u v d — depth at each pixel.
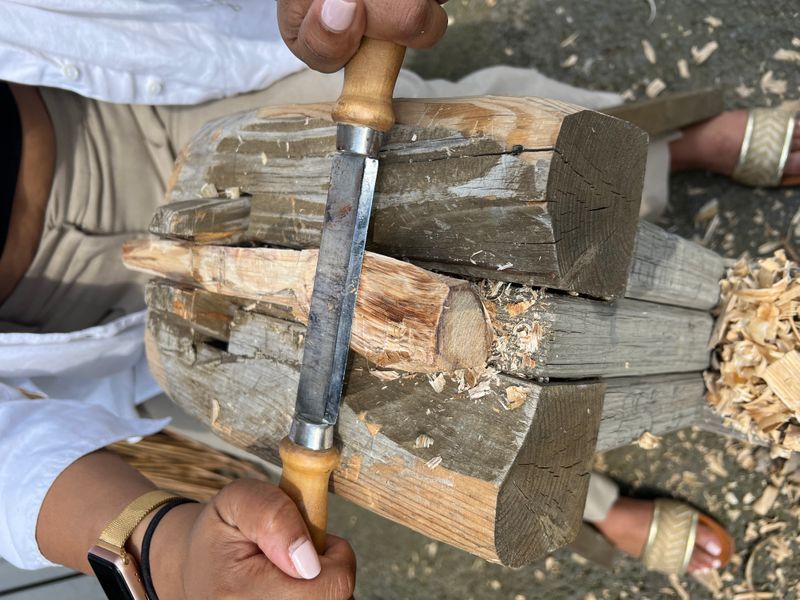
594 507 1.17
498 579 1.39
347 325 0.53
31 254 0.92
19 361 0.88
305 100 0.94
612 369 0.63
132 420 0.83
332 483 0.62
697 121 1.10
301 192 0.64
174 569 0.61
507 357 0.53
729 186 1.17
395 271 0.51
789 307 0.74
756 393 0.78
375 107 0.50
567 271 0.50
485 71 1.11
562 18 1.30
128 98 0.90
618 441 0.70
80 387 1.03
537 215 0.47
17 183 0.88
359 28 0.48
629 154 0.52
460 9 1.41
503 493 0.50
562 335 0.53
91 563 0.65
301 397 0.55
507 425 0.51
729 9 1.16
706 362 0.83
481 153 0.50
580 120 0.47
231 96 0.99
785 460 1.11
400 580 1.50
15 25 0.80
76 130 0.93
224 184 0.74
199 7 0.92
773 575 1.13
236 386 0.70
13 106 0.87
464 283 0.51
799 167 1.07
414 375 0.56
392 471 0.56
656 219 1.16
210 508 0.57
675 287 0.72
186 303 0.73
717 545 1.14
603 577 1.29
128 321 0.97
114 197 0.98
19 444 0.76
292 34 0.53
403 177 0.54
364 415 0.58
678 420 0.82
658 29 1.22
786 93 1.12
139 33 0.88
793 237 1.11
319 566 0.52
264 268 0.62
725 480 1.17
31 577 1.22
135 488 0.71
